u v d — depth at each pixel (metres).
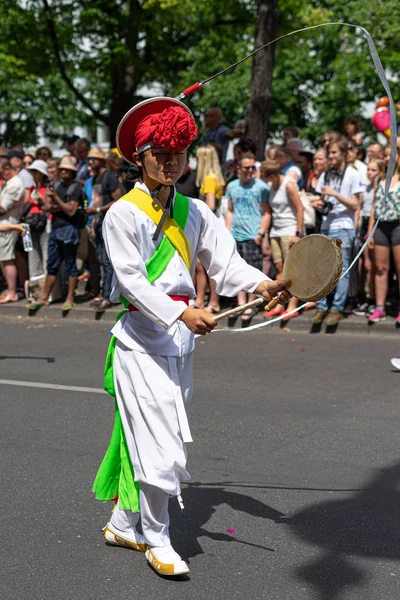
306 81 29.33
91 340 10.41
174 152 3.79
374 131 27.62
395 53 22.92
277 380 8.00
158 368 3.87
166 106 3.90
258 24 13.48
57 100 31.88
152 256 3.88
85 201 12.17
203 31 22.75
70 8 19.98
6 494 5.05
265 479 5.29
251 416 6.73
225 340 10.09
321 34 27.80
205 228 4.07
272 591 3.80
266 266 11.50
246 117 13.85
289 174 10.73
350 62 26.31
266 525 4.57
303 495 5.02
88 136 36.88
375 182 10.30
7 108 31.91
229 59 27.20
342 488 5.14
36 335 10.82
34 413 6.89
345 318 10.67
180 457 3.86
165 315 3.75
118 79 21.06
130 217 3.83
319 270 3.68
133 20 19.73
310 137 28.44
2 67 21.19
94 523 4.61
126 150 3.94
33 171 12.51
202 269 11.36
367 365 8.65
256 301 3.80
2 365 8.94
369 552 4.23
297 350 9.46
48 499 4.97
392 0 21.95
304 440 6.09
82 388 7.78
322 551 4.24
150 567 4.05
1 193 12.73
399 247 10.17
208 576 3.96
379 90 26.30
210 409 6.95
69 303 12.19
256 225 10.96
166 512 4.00
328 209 10.34
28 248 6.98
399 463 5.59
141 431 3.87
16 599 3.73
